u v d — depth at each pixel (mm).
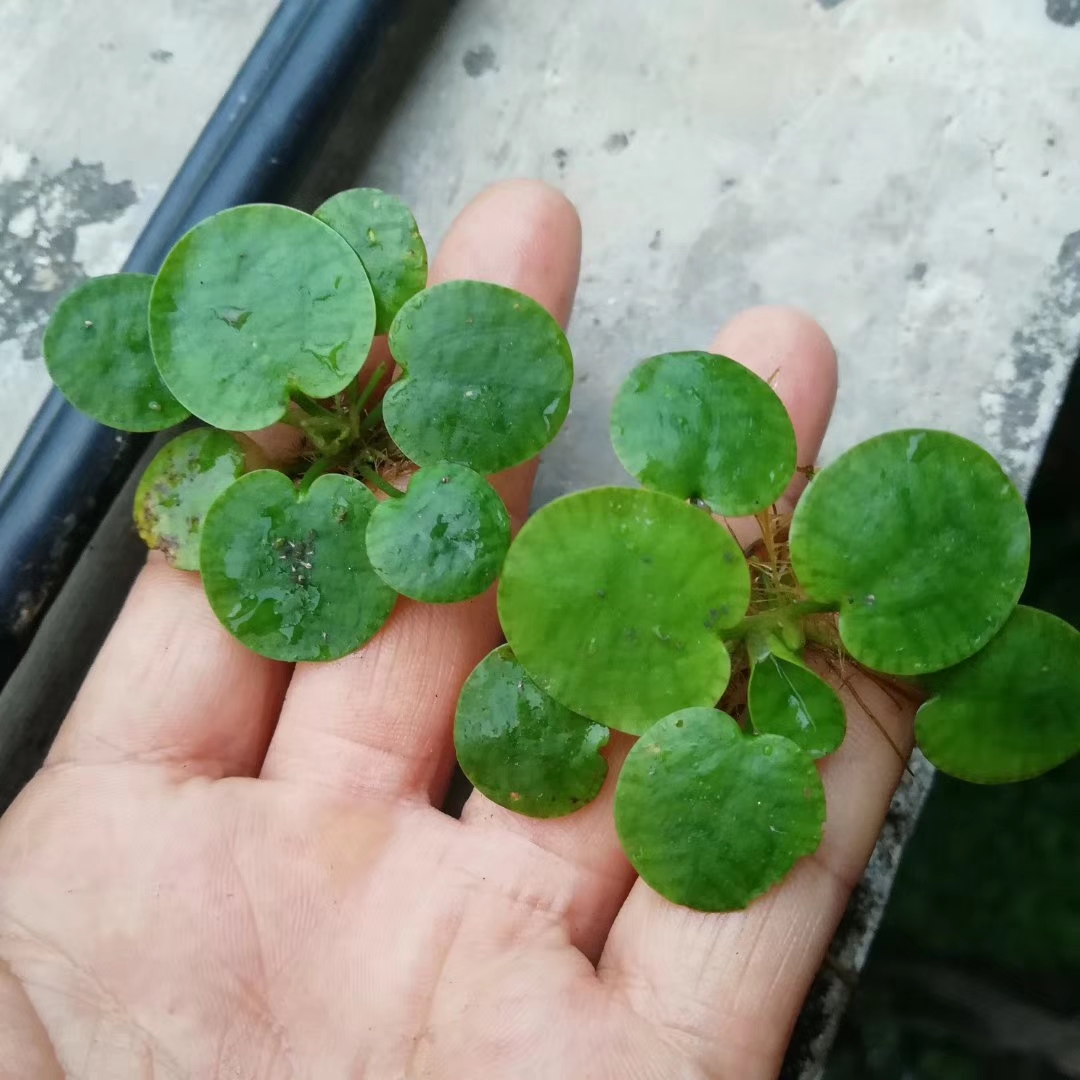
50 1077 106
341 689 121
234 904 113
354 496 117
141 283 121
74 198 154
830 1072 150
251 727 127
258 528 116
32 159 155
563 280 135
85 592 152
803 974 111
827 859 114
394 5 149
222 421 117
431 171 161
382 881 115
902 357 153
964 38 157
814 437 132
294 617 117
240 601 116
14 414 151
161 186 155
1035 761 114
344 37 145
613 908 119
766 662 110
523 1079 104
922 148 156
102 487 137
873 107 157
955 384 152
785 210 156
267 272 116
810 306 155
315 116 146
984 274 153
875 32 158
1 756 154
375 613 118
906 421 151
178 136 156
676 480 109
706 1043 107
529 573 106
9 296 152
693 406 110
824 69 158
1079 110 155
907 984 155
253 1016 111
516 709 113
